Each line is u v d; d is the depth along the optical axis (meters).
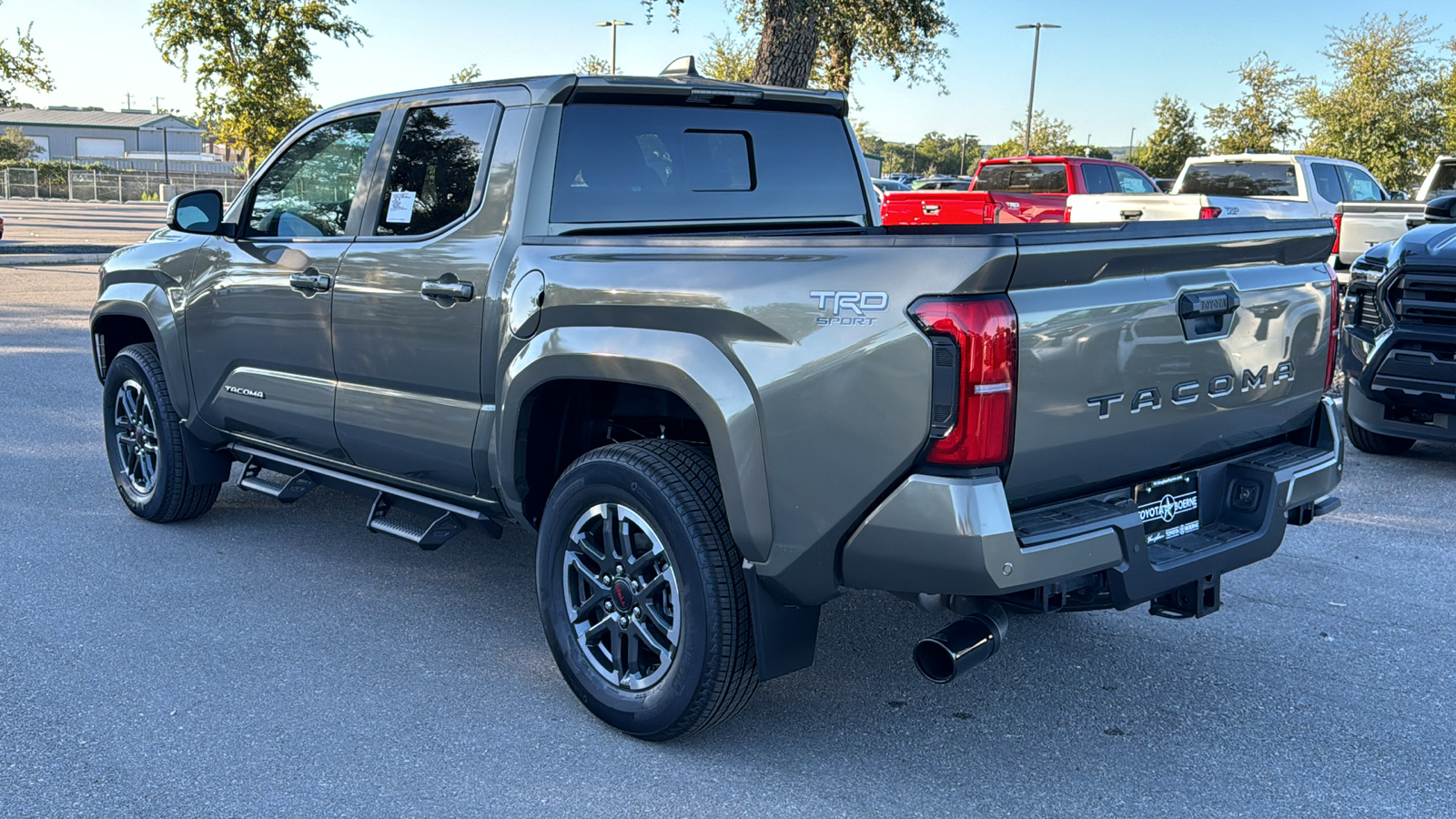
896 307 2.63
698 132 3.95
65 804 2.86
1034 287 2.63
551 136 3.58
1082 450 2.80
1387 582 4.74
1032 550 2.64
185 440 5.02
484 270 3.56
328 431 4.22
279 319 4.32
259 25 23.98
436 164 3.85
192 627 4.05
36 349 10.24
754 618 3.01
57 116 119.69
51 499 5.62
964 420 2.56
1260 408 3.33
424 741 3.25
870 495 2.71
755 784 3.05
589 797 2.96
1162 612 3.21
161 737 3.23
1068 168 17.50
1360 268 6.84
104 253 21.80
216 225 4.61
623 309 3.15
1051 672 3.82
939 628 4.21
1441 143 33.28
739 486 2.91
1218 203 14.66
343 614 4.22
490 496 3.72
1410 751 3.29
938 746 3.29
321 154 4.33
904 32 14.43
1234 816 2.92
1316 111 34.81
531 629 4.13
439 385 3.75
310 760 3.12
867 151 44.22
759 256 2.89
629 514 3.19
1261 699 3.63
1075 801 2.99
